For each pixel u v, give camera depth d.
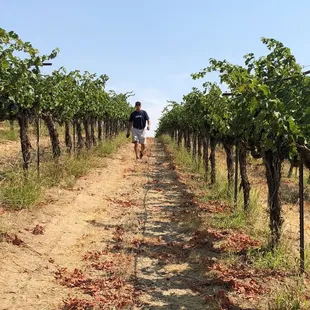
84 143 13.34
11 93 6.36
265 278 4.31
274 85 5.11
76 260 4.71
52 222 5.79
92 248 5.12
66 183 8.14
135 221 6.35
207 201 7.70
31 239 5.04
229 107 6.46
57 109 9.28
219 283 4.21
